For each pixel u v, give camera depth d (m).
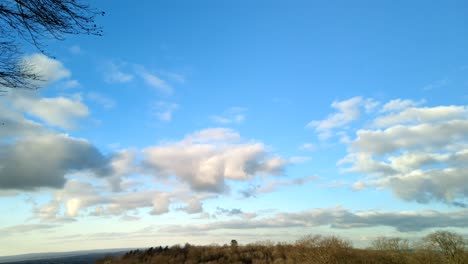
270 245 83.44
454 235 53.78
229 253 81.31
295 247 71.38
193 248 87.88
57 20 6.93
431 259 53.78
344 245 59.25
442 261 53.09
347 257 57.03
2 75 6.98
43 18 6.81
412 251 56.81
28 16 6.76
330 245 59.31
